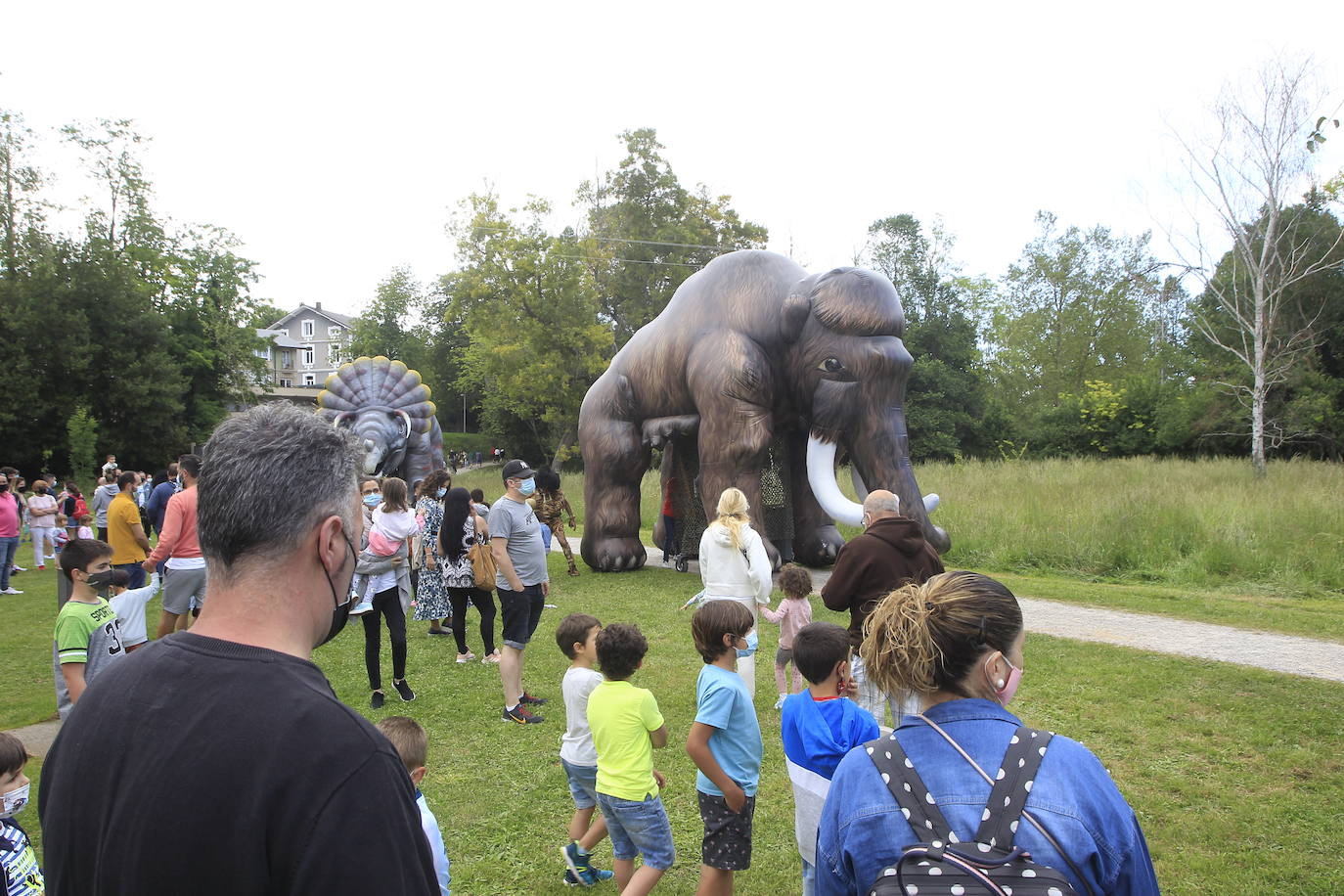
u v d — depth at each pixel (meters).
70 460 26.84
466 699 5.96
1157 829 3.84
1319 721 4.93
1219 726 4.95
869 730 2.81
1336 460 23.34
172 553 6.32
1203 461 20.67
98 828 1.18
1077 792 1.40
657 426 10.30
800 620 5.52
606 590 9.76
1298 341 23.77
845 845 1.47
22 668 7.29
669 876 3.64
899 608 1.64
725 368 9.26
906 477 8.68
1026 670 6.09
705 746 3.04
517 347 34.78
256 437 1.37
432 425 16.89
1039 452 31.77
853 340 8.82
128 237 36.47
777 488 10.73
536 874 3.71
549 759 4.91
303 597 1.37
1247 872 3.47
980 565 10.95
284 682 1.24
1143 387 29.33
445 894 2.71
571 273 35.09
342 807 1.14
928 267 37.41
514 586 5.46
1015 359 45.91
